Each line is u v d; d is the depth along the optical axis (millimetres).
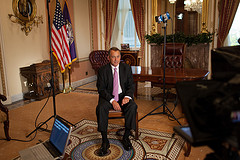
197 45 5555
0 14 4223
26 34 4781
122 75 2777
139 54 6699
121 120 3508
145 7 6352
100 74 2770
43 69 4758
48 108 4168
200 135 864
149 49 6551
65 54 5125
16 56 4621
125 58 6645
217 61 987
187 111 916
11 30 4465
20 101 4652
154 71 3941
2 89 4363
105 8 6820
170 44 4465
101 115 2488
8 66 4473
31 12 4777
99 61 6340
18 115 3818
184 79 3363
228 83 865
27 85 4930
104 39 7059
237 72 870
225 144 861
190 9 5867
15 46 4578
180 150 2527
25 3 4605
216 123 852
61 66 4957
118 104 2539
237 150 803
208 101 882
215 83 919
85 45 6508
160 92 5191
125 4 6711
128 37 6953
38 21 5008
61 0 5227
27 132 3131
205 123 872
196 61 5645
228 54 939
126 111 2535
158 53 5910
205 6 5742
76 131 3105
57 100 4707
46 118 3660
